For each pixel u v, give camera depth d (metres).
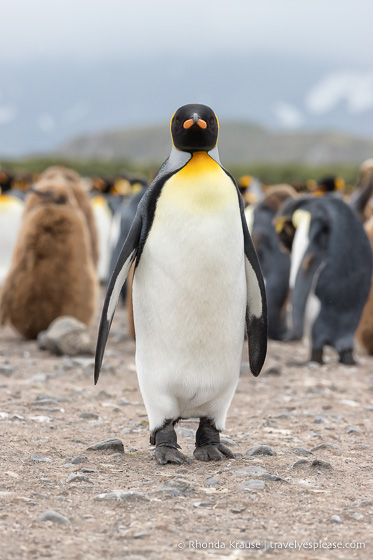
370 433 7.87
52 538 4.53
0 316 13.60
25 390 9.54
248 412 8.94
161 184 6.39
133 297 6.46
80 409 8.56
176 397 6.44
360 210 20.28
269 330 15.84
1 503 5.12
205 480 5.85
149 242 6.26
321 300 12.62
